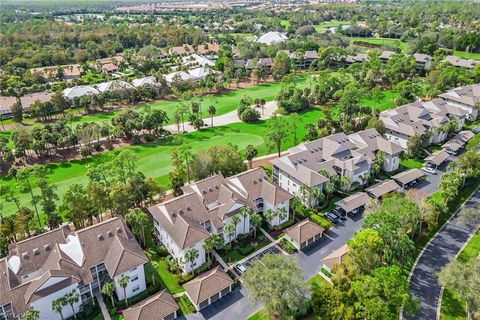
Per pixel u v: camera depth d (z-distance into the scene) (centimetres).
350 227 8712
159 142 13575
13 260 6744
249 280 6097
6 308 6094
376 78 19925
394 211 7569
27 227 7906
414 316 6334
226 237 8062
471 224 8681
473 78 18462
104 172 8994
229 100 18550
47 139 12494
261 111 16800
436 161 11125
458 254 7800
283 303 5881
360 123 13800
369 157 10650
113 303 6619
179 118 14712
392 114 13150
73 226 8700
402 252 6888
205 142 13412
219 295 6831
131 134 13888
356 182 10225
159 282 7169
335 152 10531
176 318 6406
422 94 17025
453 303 6612
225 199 8319
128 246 6962
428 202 8081
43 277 6172
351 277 6334
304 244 8069
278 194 8656
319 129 13625
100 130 13288
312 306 6088
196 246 7325
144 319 6122
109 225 7256
